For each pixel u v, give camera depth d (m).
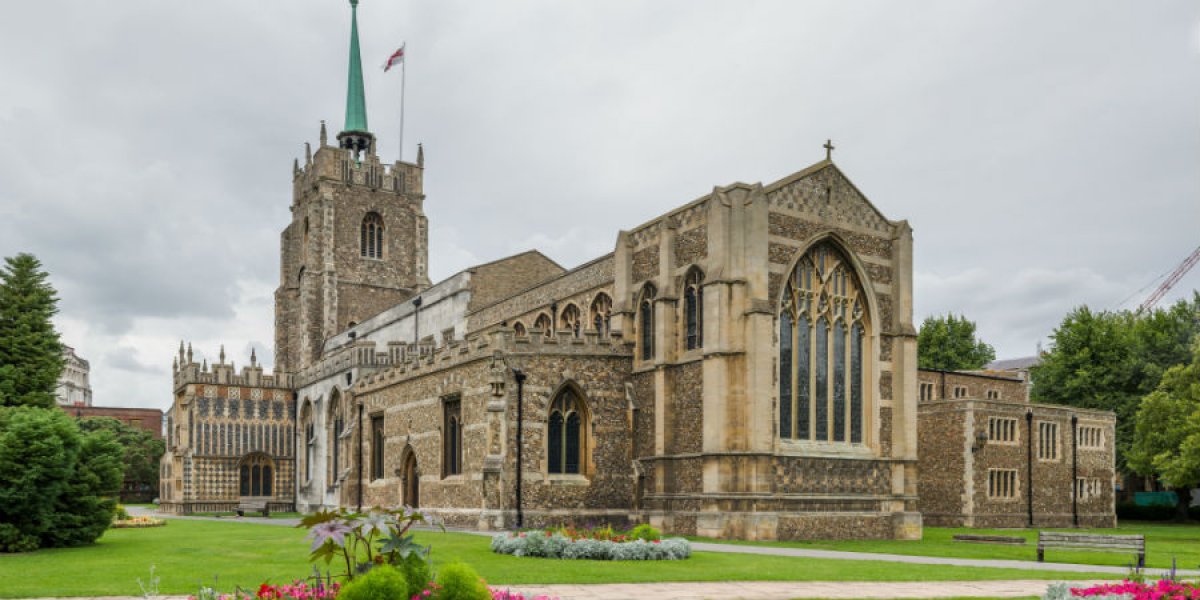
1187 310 93.56
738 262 47.19
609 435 51.47
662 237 51.47
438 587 16.92
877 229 53.09
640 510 50.81
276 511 85.44
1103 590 21.94
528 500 48.94
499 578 25.56
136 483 123.00
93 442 39.22
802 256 50.00
